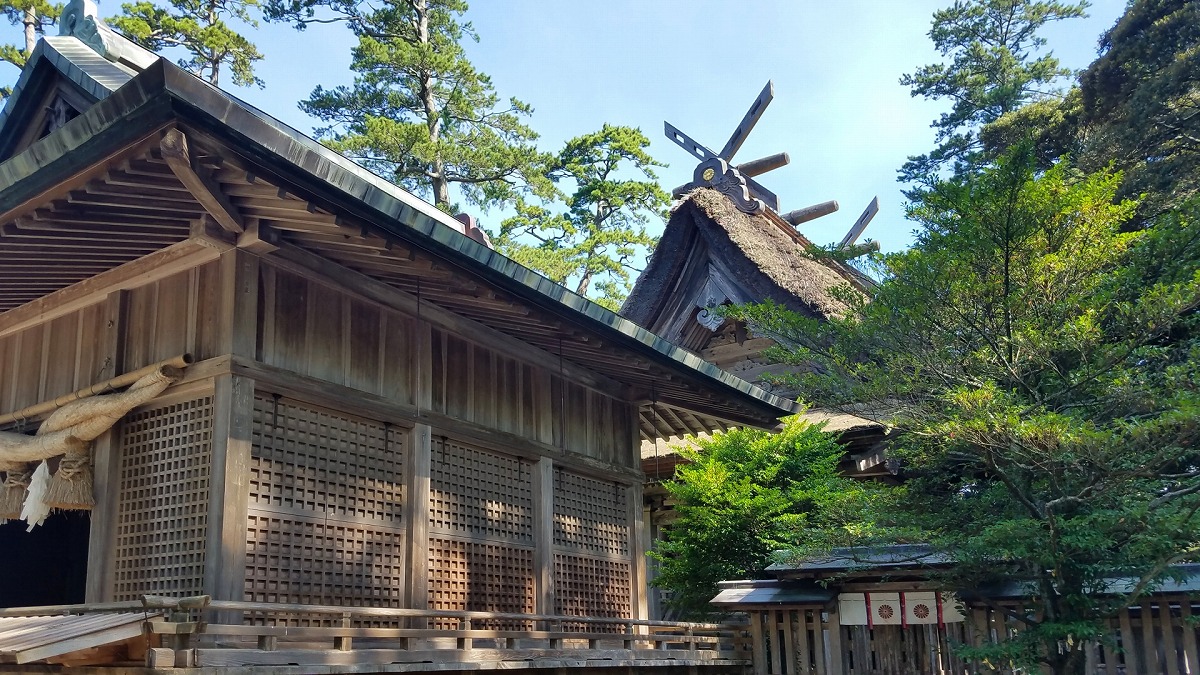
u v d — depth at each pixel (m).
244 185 6.00
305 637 6.46
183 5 28.38
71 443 7.09
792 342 9.45
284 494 6.99
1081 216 7.63
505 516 9.30
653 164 37.28
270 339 7.00
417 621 7.81
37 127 8.06
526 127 30.61
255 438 6.82
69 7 8.43
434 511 8.39
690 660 9.22
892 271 8.27
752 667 9.46
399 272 7.76
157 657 5.11
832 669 8.75
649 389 11.61
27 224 6.25
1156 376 7.61
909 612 8.59
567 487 10.34
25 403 8.03
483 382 9.24
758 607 9.16
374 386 7.92
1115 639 7.47
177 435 6.88
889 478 12.99
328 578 7.22
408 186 29.50
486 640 8.52
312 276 7.44
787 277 16.38
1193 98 17.23
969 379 7.98
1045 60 31.23
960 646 7.56
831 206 21.81
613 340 9.16
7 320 8.42
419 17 30.53
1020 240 7.52
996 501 8.30
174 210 6.45
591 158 37.53
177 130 5.17
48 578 10.16
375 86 28.34
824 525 9.03
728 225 17.05
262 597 6.65
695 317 17.64
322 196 6.07
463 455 8.90
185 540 6.59
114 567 6.92
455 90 28.62
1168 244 7.74
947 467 9.20
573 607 10.04
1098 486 7.11
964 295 7.78
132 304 7.48
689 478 11.59
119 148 5.37
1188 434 6.54
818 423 12.84
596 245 35.66
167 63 4.79
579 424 10.64
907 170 30.47
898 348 8.22
